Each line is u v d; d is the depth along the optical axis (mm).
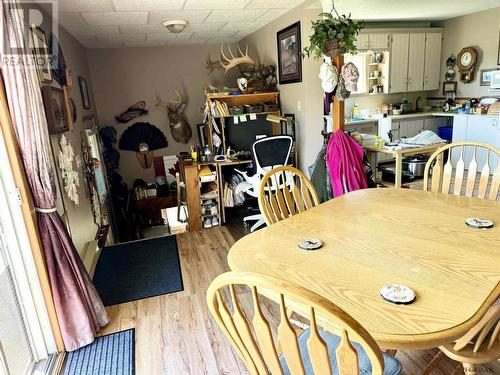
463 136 5590
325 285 1211
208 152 4184
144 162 5914
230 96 4375
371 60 6262
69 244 2115
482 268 1240
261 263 1396
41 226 2006
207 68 5809
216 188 4145
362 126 6098
